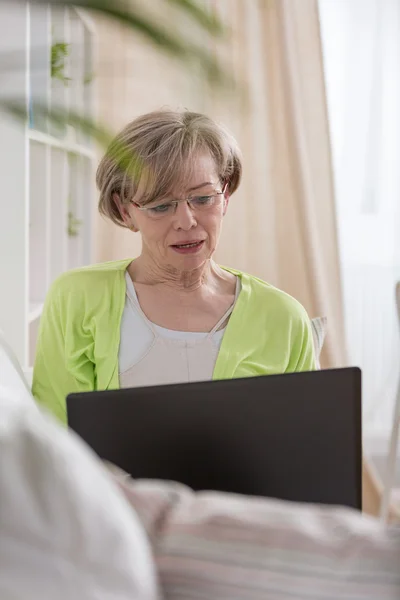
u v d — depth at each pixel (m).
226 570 0.56
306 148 4.23
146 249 1.92
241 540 0.57
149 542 0.58
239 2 4.15
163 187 1.78
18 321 2.49
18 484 0.48
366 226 4.52
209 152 1.83
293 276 4.31
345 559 0.55
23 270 2.49
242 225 4.29
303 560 0.55
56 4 0.52
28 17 2.26
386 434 4.62
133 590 0.48
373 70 4.43
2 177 2.46
